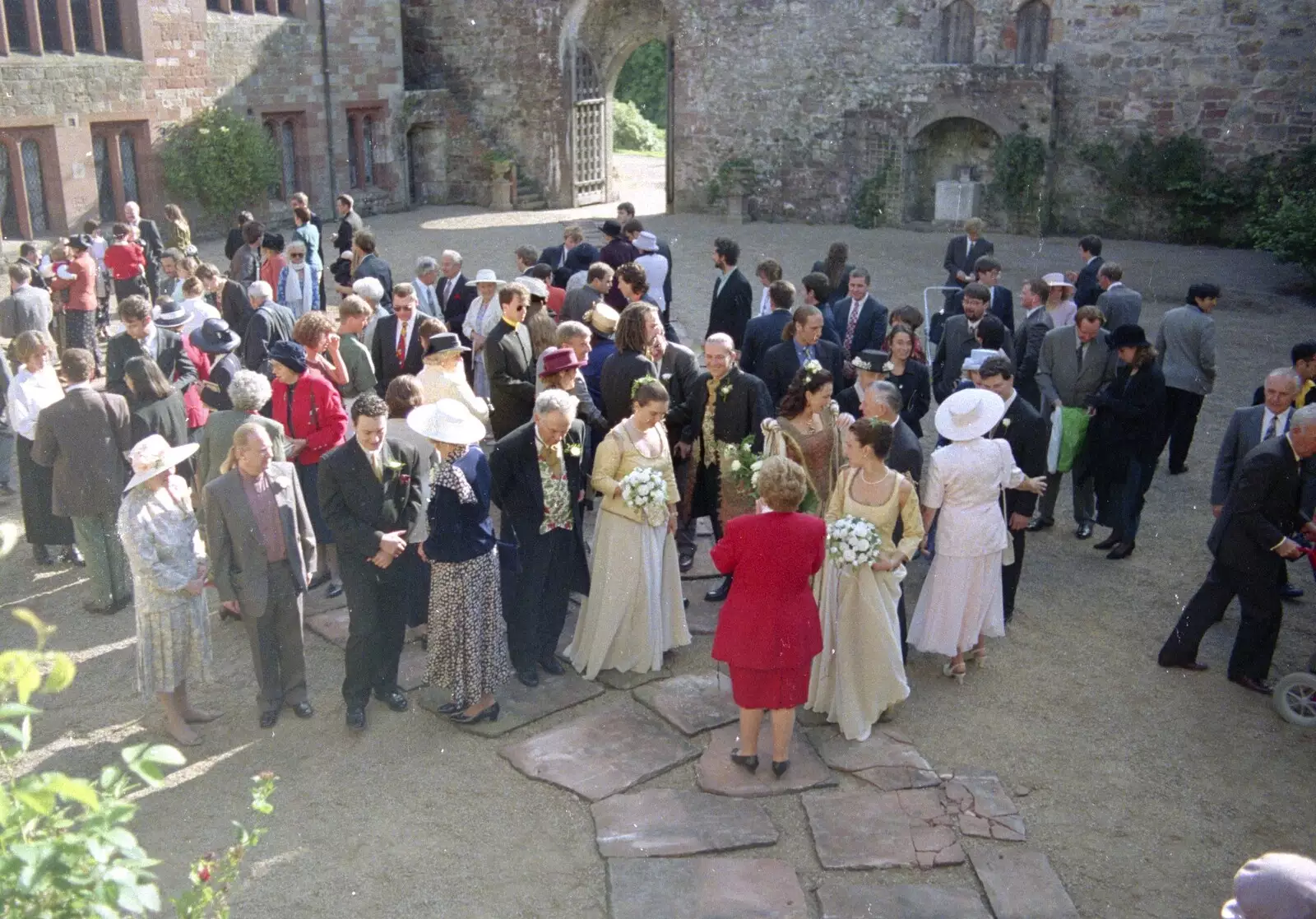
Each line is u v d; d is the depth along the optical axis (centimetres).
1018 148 2244
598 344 886
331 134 2558
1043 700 667
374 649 634
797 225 2514
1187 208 2180
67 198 2061
